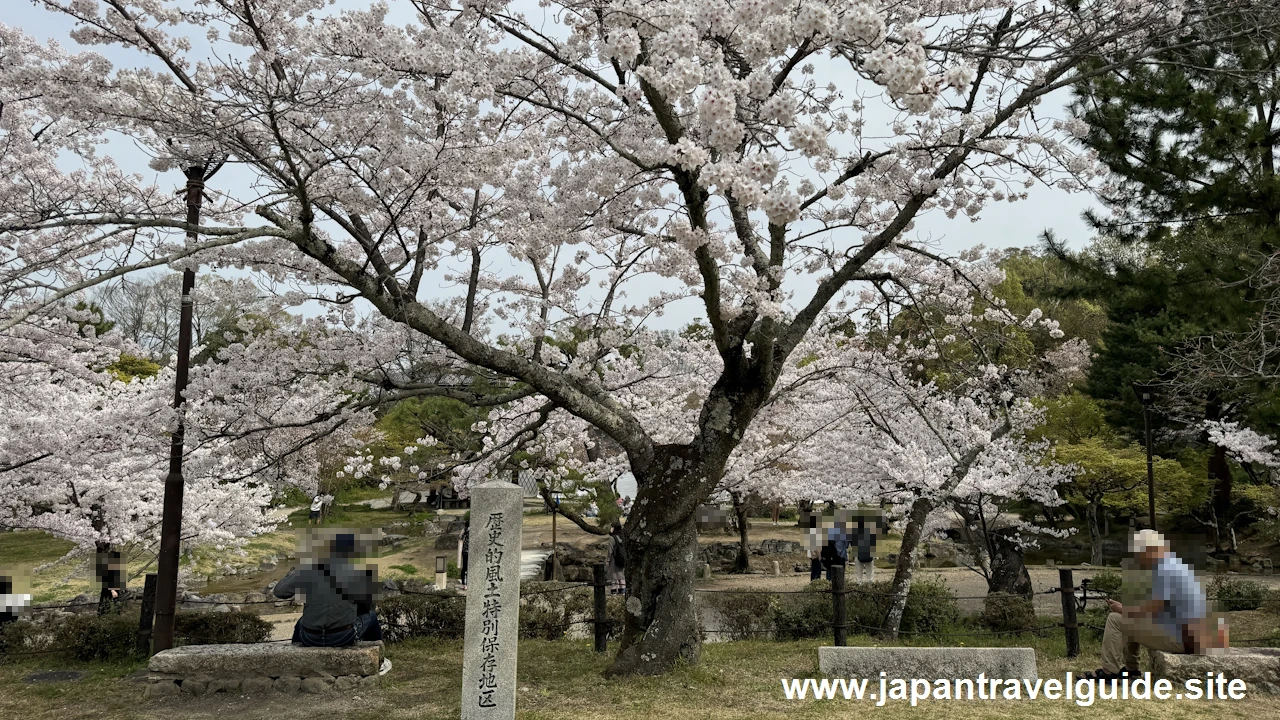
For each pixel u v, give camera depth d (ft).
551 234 22.45
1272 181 31.07
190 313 23.81
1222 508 57.88
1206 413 51.98
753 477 41.75
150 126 19.36
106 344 29.14
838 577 24.54
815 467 42.86
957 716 17.20
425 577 51.52
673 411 36.27
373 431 50.62
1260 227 31.78
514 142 20.42
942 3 23.91
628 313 28.17
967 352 41.27
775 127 19.66
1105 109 35.17
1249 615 31.96
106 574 31.73
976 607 35.68
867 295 33.09
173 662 20.15
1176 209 35.35
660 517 21.18
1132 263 40.98
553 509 38.58
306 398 25.85
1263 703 17.97
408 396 23.77
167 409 22.99
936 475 32.01
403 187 21.40
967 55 20.88
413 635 27.58
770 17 16.29
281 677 20.15
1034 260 72.02
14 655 25.72
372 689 20.20
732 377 21.57
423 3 21.67
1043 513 68.03
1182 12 21.45
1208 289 32.42
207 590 48.67
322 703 19.06
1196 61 27.53
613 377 31.19
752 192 13.35
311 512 69.00
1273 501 50.42
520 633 28.02
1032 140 21.57
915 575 46.98
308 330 24.89
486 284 28.73
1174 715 17.13
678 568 21.30
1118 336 54.80
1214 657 19.21
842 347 35.50
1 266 22.29
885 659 20.27
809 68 24.16
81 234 23.77
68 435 29.48
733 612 29.43
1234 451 47.78
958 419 35.91
